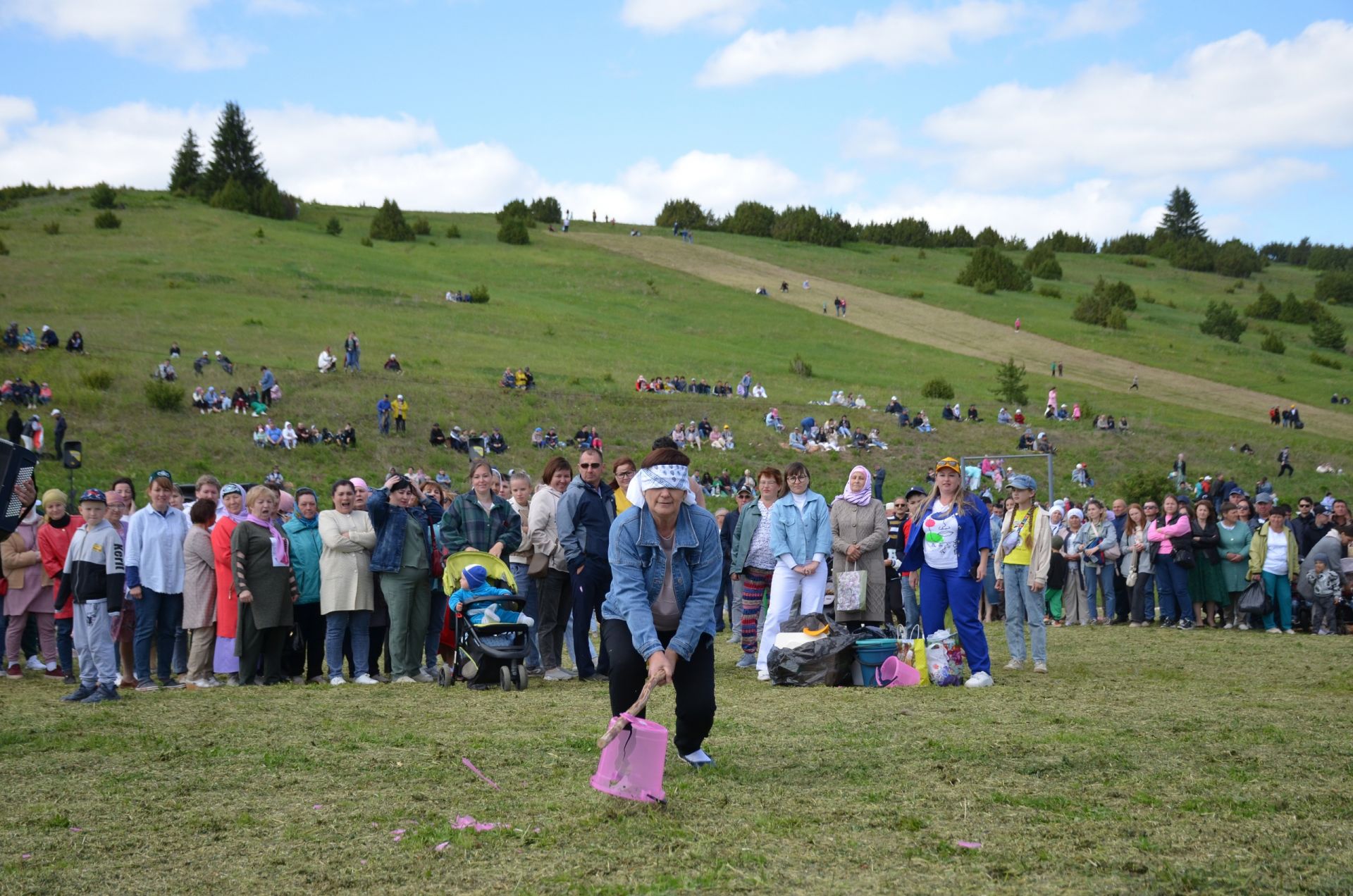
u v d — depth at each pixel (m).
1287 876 3.94
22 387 35.88
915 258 127.38
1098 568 16.95
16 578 10.73
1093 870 4.02
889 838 4.44
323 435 37.50
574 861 4.20
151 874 4.15
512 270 90.62
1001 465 37.12
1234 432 56.16
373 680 10.19
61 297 58.91
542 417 44.41
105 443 33.50
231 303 62.56
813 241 133.38
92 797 5.37
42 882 4.07
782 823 4.66
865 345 75.62
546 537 10.46
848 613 10.30
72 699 8.77
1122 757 5.99
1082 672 10.32
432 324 64.19
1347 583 14.17
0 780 5.77
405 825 4.77
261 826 4.80
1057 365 72.81
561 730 7.07
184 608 10.16
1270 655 11.63
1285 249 195.12
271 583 10.00
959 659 9.49
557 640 10.64
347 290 71.38
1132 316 101.88
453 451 38.81
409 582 10.24
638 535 5.32
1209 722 7.13
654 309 81.06
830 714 7.62
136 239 83.44
